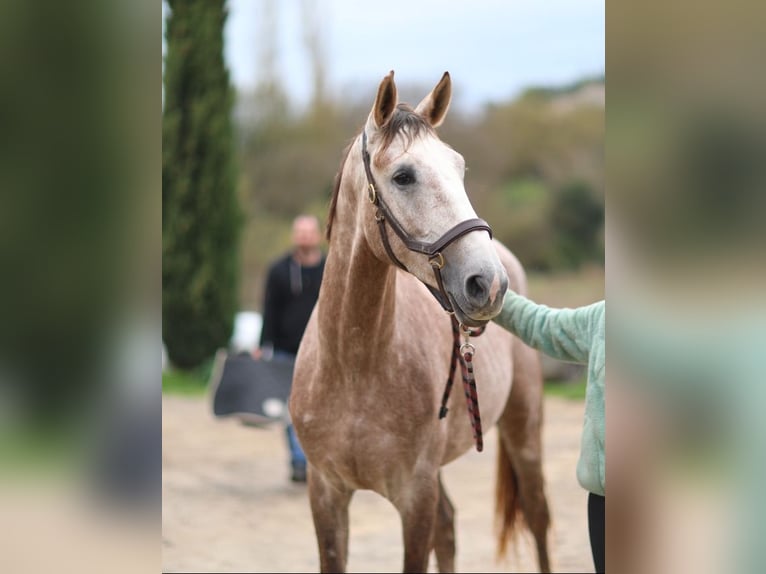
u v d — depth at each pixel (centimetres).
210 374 909
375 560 377
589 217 1608
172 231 919
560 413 727
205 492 498
